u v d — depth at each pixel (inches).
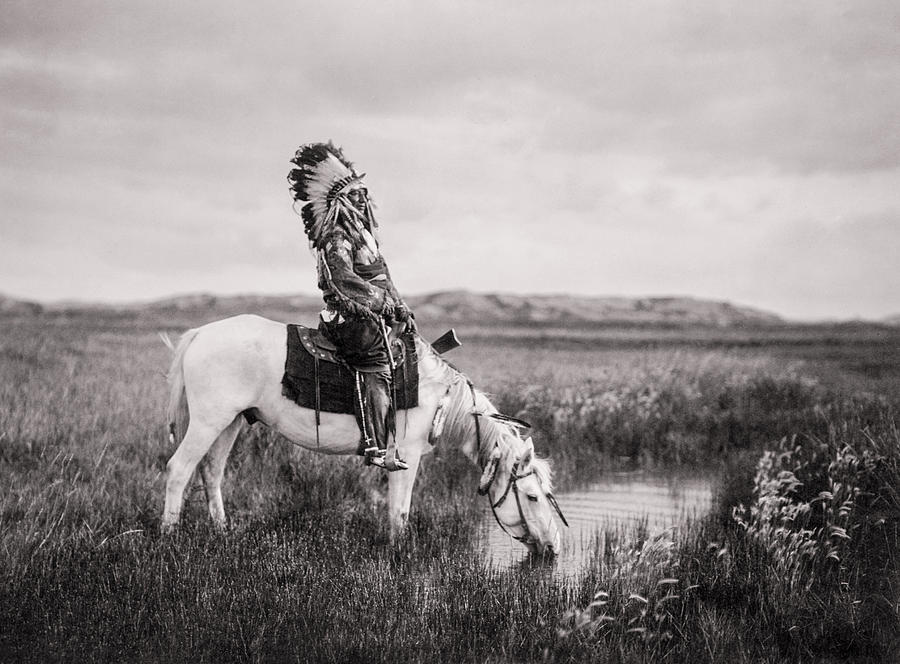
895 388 620.7
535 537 299.4
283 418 300.2
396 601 243.6
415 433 304.2
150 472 368.8
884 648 218.7
